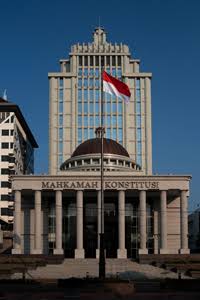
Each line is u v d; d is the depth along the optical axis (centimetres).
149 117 18500
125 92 6359
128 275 7362
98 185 10338
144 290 4869
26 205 11088
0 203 16862
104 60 18900
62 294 4328
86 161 11994
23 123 18975
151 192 10806
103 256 5359
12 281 5669
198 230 19038
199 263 8156
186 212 10338
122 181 10350
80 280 4944
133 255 10756
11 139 17288
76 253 10088
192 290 4912
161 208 10350
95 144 12162
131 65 19262
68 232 10800
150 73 18762
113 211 10869
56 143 18162
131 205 11006
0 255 9419
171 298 4003
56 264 8894
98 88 18600
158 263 8481
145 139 18350
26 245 10931
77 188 10325
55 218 10694
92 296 4153
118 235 10425
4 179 17025
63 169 12338
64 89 18562
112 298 3984
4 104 17338
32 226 11000
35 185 10356
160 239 10475
